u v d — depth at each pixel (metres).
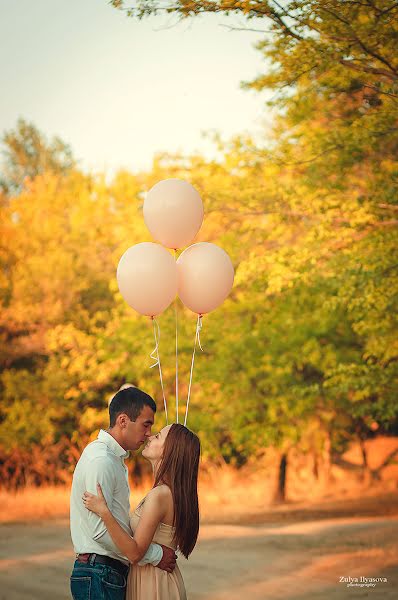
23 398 24.42
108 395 23.86
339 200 10.57
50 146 39.06
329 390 16.19
